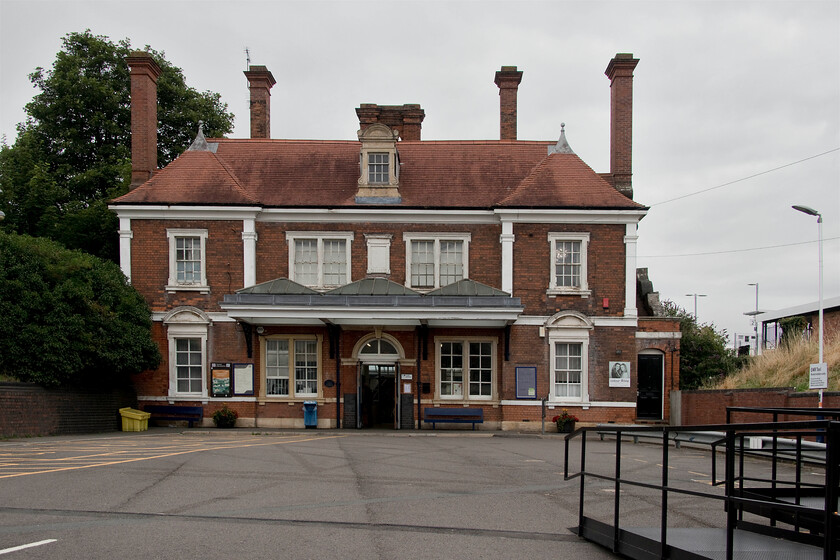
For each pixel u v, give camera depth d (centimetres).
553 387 2395
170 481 1105
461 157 2675
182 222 2422
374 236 2447
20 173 3030
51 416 1919
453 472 1320
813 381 1761
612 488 1184
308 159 2662
